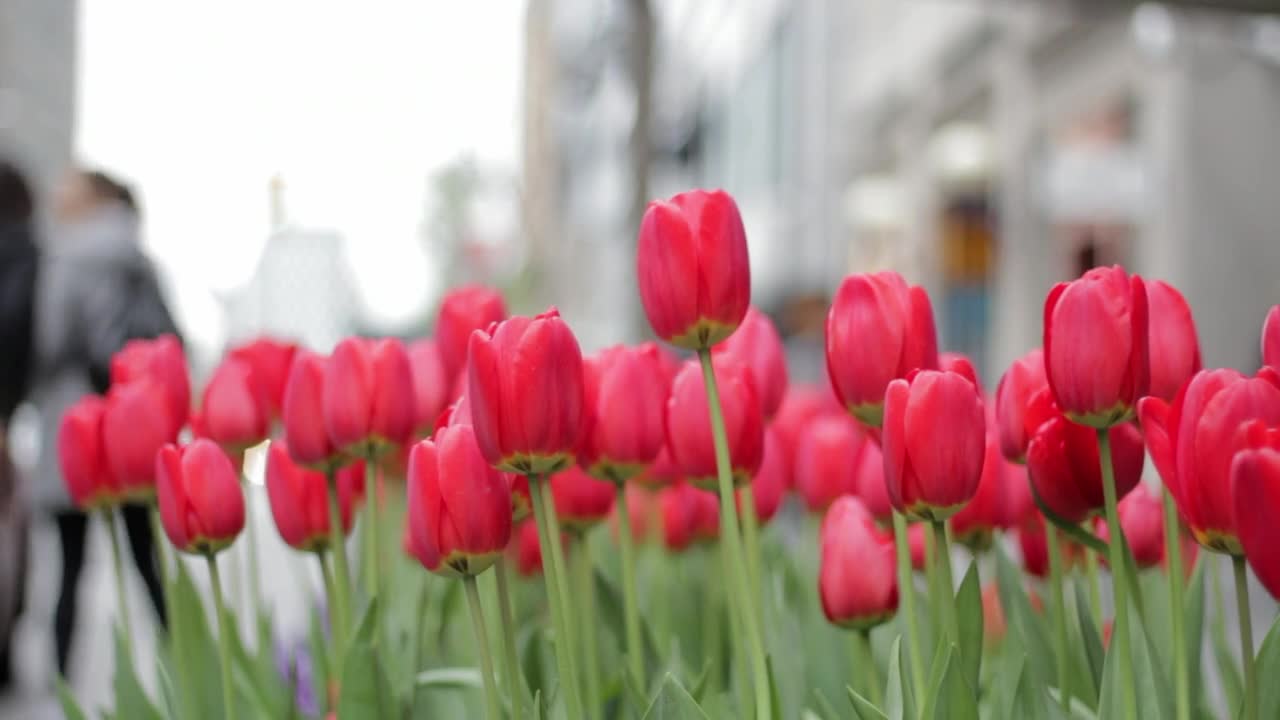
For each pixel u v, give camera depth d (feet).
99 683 11.72
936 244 30.32
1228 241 18.94
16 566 11.19
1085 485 3.31
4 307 11.68
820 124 41.42
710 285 3.28
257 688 4.04
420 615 3.87
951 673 3.12
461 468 3.18
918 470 3.20
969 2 12.27
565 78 68.74
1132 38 20.53
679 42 57.57
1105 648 3.69
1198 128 19.03
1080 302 3.12
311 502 3.90
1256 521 2.82
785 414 4.97
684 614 4.56
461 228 77.51
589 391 3.57
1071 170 22.47
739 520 4.20
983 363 28.12
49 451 10.69
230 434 4.16
